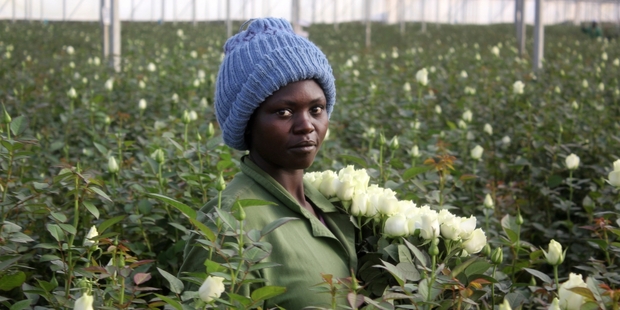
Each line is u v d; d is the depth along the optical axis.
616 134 6.13
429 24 39.19
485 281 1.98
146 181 3.62
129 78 8.23
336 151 5.18
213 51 12.71
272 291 1.79
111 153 4.36
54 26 26.52
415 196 3.37
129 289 2.20
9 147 2.90
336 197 2.44
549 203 4.89
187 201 3.47
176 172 3.57
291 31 2.29
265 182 2.22
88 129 5.55
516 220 2.90
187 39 18.30
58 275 3.13
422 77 5.48
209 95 7.81
